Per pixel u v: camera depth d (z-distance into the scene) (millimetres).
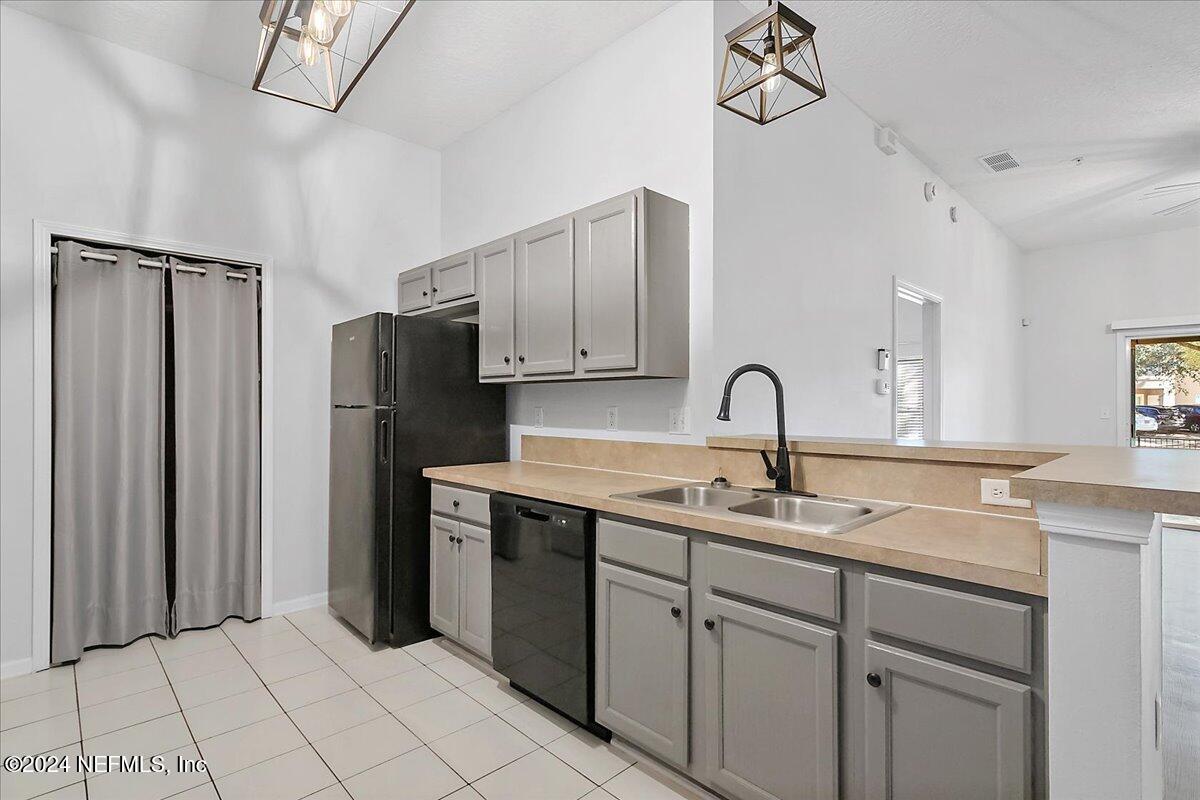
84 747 2061
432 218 4000
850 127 3422
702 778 1777
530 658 2314
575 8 2621
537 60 3010
